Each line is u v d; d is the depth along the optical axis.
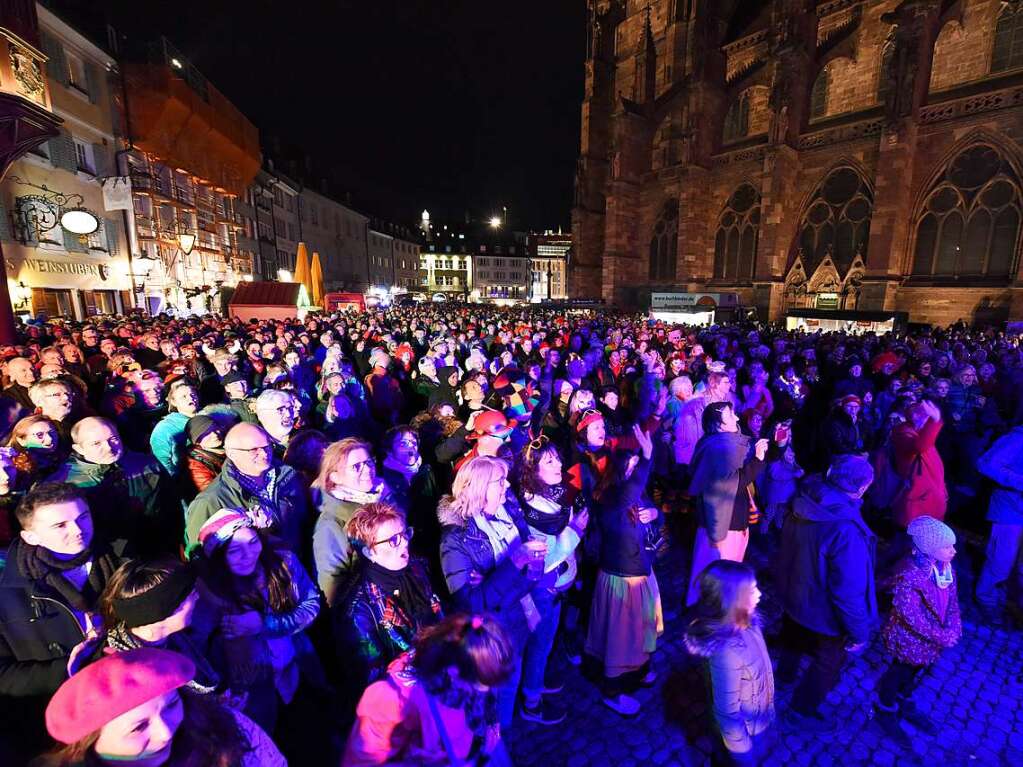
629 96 51.41
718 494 4.19
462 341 13.48
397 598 2.56
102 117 21.75
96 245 21.02
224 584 2.37
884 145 30.66
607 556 3.52
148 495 3.51
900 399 7.03
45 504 2.22
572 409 5.61
